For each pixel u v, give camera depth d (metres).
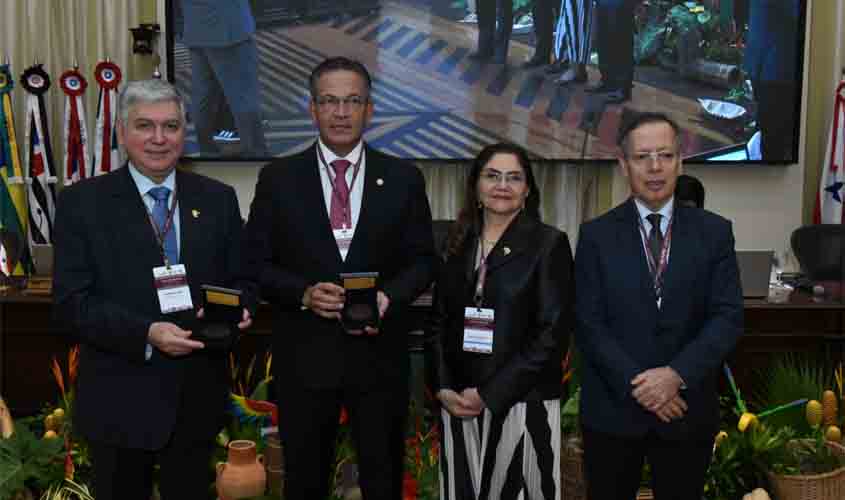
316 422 2.32
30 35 5.07
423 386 3.73
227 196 2.18
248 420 3.30
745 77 5.09
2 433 3.10
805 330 4.02
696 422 2.12
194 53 5.00
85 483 3.00
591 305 2.20
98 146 4.94
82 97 5.05
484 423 2.26
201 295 2.05
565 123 5.10
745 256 4.04
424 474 3.08
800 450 3.08
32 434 2.99
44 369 4.03
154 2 5.14
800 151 5.33
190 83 5.02
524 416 2.23
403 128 5.11
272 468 3.03
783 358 4.02
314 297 2.20
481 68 5.07
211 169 5.26
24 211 4.95
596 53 5.05
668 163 2.11
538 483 2.23
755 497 2.93
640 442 2.17
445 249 2.38
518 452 2.23
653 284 2.15
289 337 2.35
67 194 2.04
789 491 2.95
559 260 2.26
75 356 3.49
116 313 1.95
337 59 2.33
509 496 2.24
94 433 2.02
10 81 4.95
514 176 2.26
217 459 3.16
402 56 5.07
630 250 2.17
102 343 1.96
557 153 5.11
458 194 5.28
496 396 2.16
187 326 2.03
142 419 2.00
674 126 2.15
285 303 2.32
